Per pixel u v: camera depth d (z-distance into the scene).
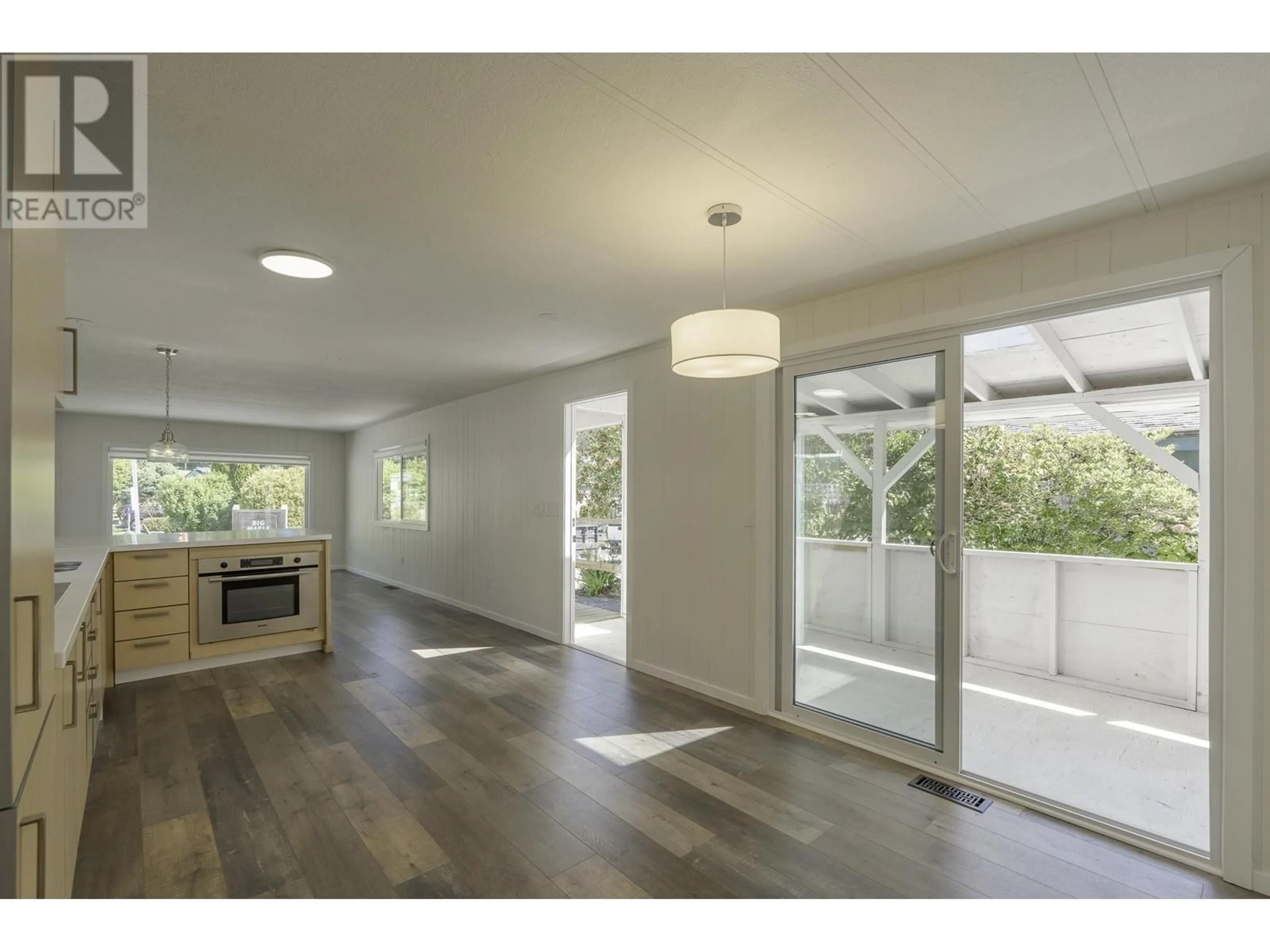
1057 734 3.40
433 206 2.21
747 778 2.72
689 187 2.07
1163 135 1.75
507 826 2.31
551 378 5.32
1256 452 1.99
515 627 5.73
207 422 8.67
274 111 1.64
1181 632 3.95
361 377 5.49
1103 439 5.50
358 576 9.17
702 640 3.89
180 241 2.51
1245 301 2.02
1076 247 2.41
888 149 1.84
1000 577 4.83
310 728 3.28
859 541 3.17
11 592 0.95
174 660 4.19
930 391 2.89
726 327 2.07
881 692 3.05
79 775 2.11
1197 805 2.59
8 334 0.92
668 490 4.16
